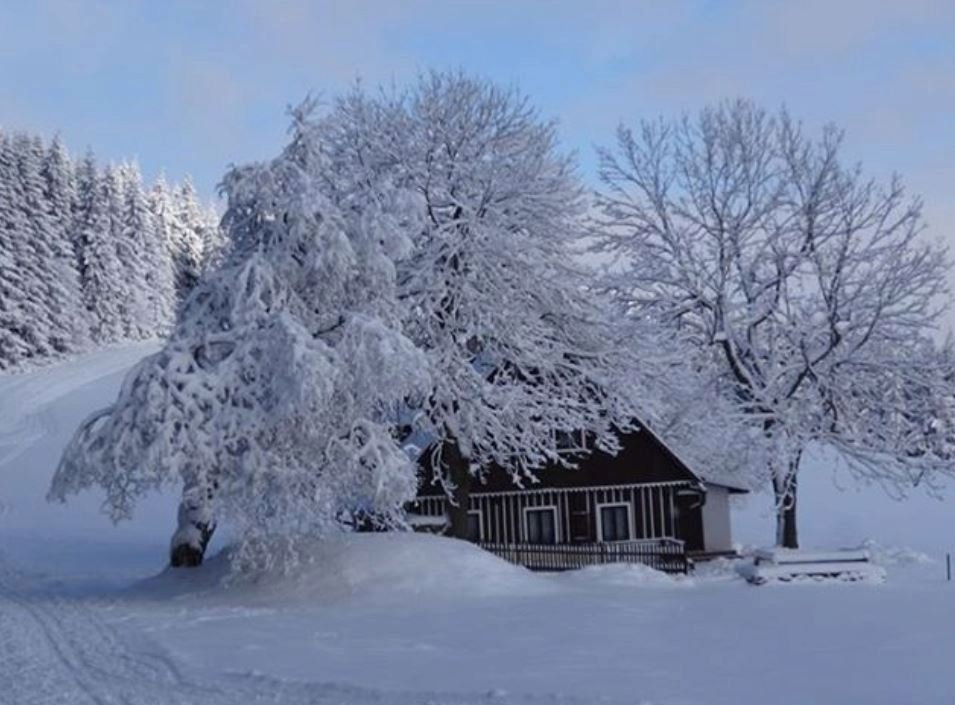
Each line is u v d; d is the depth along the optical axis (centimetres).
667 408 3838
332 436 2522
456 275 3466
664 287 3872
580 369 3600
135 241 10488
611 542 3847
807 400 3700
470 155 3588
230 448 2494
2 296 8525
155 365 2481
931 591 2377
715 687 1348
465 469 3550
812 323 3712
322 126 2881
